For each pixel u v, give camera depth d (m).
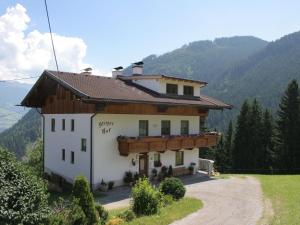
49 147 35.03
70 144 32.19
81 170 30.83
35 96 34.97
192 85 39.56
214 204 24.03
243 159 69.19
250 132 68.69
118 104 30.75
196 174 39.06
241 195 27.23
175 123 36.72
